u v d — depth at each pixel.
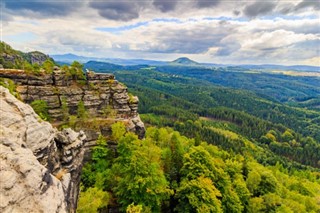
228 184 69.62
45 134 37.56
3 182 24.00
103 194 56.25
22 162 26.98
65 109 82.06
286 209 69.81
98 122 83.06
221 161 85.19
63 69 88.00
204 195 58.38
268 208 73.81
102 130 82.00
